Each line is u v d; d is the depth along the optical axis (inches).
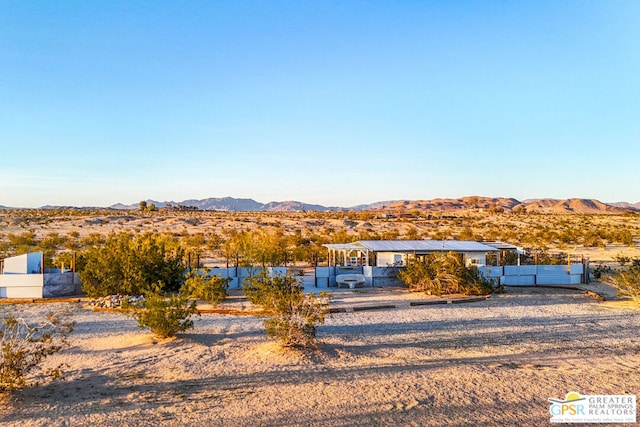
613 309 741.3
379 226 3056.1
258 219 3385.8
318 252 1440.7
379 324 615.2
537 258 1215.6
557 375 396.2
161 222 2928.2
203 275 791.7
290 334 463.2
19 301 756.6
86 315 653.3
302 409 311.7
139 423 285.7
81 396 331.0
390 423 292.5
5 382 327.9
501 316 680.4
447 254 960.3
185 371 391.5
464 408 318.7
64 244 1800.0
